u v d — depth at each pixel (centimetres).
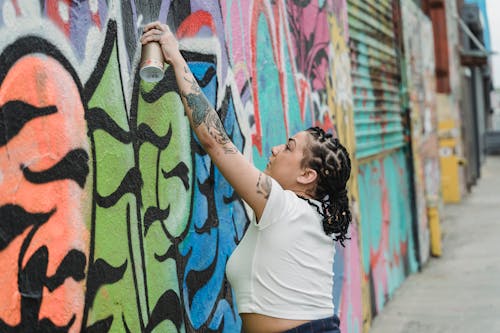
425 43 1129
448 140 1630
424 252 928
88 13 238
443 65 1588
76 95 230
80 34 233
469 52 1825
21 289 205
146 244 271
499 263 909
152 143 278
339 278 511
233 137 352
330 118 532
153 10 282
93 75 240
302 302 256
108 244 246
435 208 979
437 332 609
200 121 260
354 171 581
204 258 319
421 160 954
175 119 296
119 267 253
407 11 927
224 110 343
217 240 333
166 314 285
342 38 580
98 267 240
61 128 223
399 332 612
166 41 265
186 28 309
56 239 220
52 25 219
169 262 288
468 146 1930
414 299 734
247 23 379
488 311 674
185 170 303
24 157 207
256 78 389
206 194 323
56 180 220
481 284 793
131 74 264
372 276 669
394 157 821
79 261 230
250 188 256
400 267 809
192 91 262
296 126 457
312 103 493
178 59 266
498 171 2514
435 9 1562
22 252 206
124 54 260
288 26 449
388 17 818
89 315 235
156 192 279
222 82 341
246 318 262
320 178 268
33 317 210
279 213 256
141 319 266
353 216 561
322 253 266
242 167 257
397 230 802
